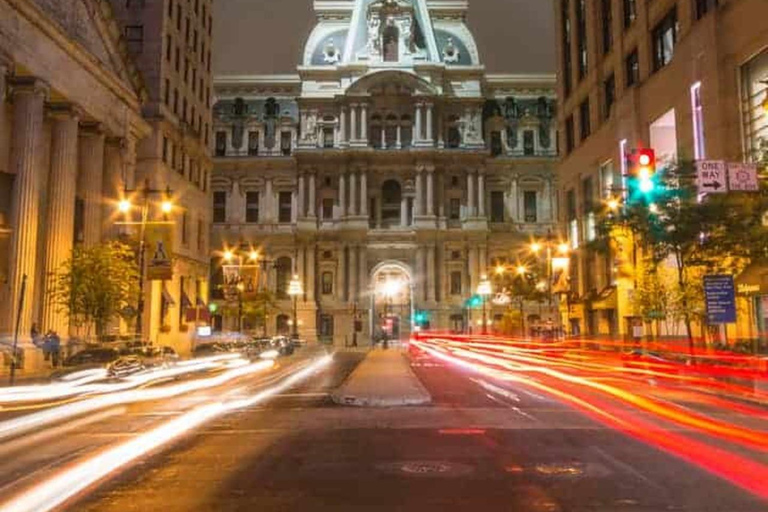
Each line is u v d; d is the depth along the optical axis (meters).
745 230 26.98
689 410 19.86
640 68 45.94
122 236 48.62
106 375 31.52
